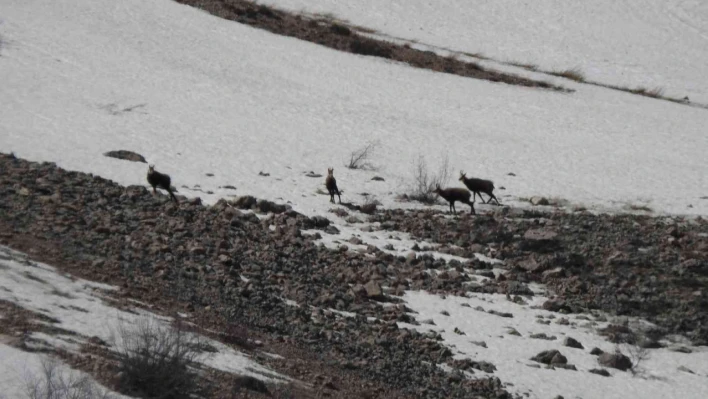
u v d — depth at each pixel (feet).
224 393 125.90
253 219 272.31
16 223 205.87
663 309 255.50
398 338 193.06
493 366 187.21
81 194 256.52
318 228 282.97
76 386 110.52
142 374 119.14
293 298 206.59
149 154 345.72
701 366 217.97
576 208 342.64
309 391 142.72
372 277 238.68
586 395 182.09
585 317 241.96
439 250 280.51
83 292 158.81
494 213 326.65
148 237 221.25
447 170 386.32
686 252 300.81
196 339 147.95
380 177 362.53
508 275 267.18
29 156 304.09
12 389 106.52
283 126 432.25
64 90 428.56
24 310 136.77
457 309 228.63
